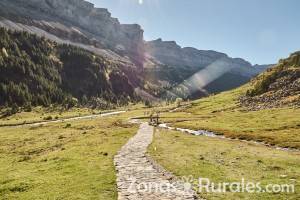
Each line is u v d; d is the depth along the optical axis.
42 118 179.50
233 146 53.09
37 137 79.81
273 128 77.00
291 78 143.62
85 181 28.44
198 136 68.44
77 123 121.62
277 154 44.97
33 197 25.09
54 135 79.88
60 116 194.75
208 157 40.16
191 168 32.88
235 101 155.25
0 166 41.78
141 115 172.38
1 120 189.88
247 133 72.81
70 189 26.34
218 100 176.75
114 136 64.44
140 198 23.48
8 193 27.53
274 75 152.12
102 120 134.62
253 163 36.75
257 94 150.00
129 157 39.47
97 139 60.12
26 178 31.84
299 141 59.41
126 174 30.62
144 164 35.19
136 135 67.00
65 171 33.38
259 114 102.69
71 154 43.94
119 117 163.62
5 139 81.12
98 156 40.66
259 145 58.19
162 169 32.72
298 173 31.80
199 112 150.50
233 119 100.00
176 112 172.75
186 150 45.78
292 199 23.64
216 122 98.19
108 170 32.16
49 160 42.00
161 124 108.44
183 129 91.00
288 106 111.44
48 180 30.09
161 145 50.75
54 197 24.56
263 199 23.56
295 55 160.00
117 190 25.52
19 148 62.25
